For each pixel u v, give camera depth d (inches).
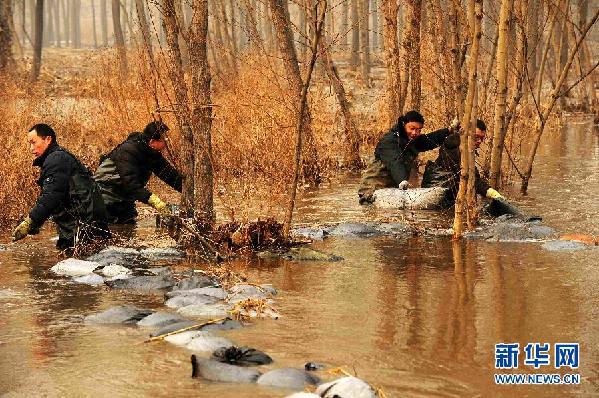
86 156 516.1
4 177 406.0
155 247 335.0
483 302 250.8
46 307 254.1
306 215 400.5
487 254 314.8
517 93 447.2
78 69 1339.8
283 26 505.7
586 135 731.4
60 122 629.0
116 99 550.0
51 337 224.7
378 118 683.4
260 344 217.0
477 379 192.2
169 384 190.5
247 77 546.3
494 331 224.2
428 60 565.9
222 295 263.0
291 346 215.0
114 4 1289.4
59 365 203.5
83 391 187.6
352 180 518.3
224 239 330.6
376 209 418.0
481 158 543.2
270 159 477.7
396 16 565.9
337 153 609.3
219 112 519.5
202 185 362.9
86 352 212.5
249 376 192.7
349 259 312.2
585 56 944.9
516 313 239.5
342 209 417.7
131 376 195.8
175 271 297.4
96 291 273.1
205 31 361.4
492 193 395.2
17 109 590.9
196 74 359.6
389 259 310.5
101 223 346.3
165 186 496.1
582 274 281.9
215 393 185.2
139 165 384.8
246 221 340.2
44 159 341.4
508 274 283.7
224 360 203.6
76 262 305.3
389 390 185.9
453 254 316.8
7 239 358.0
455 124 429.4
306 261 309.7
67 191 335.0
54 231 375.9
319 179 500.7
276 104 503.2
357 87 1131.9
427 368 198.8
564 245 323.3
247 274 291.1
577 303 248.4
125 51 645.9
